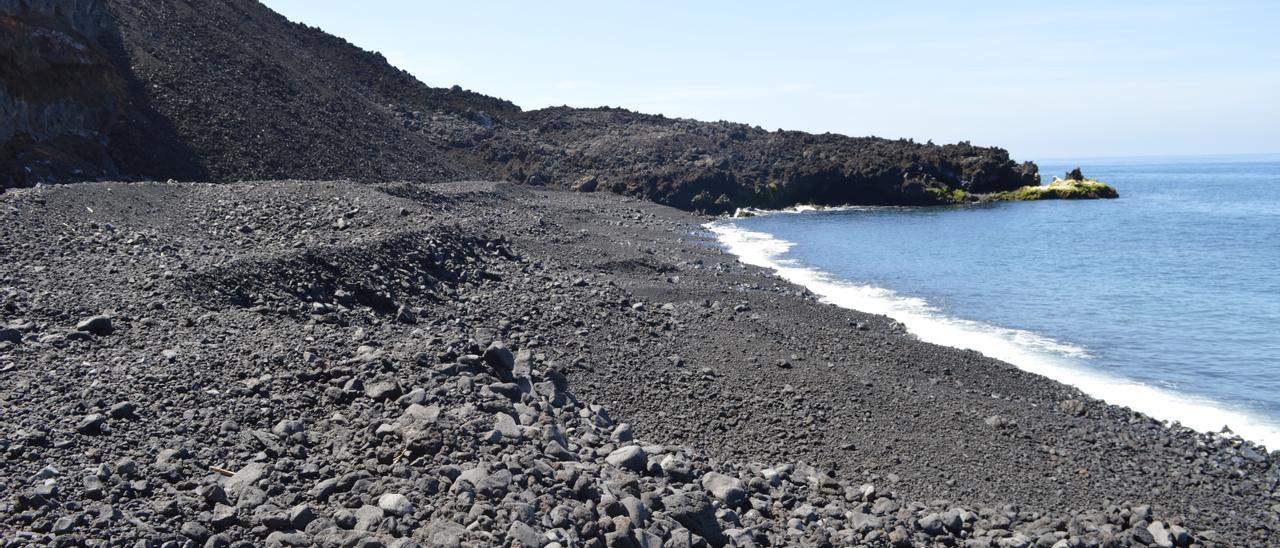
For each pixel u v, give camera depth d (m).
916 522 11.93
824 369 19.61
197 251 21.88
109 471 8.98
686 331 22.28
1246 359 24.30
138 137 49.38
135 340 13.61
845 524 11.65
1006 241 54.59
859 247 51.03
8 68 41.38
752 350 20.67
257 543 8.03
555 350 18.83
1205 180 185.88
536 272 28.42
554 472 10.36
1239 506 14.11
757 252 48.09
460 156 83.19
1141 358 24.50
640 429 15.09
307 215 28.94
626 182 80.19
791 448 14.95
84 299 15.45
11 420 9.87
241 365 12.63
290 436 10.66
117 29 60.50
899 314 30.52
